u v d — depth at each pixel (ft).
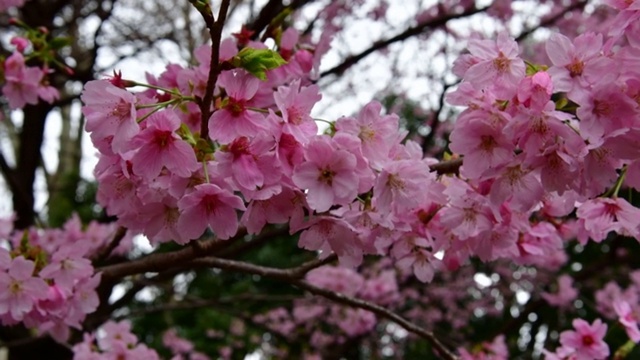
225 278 7.97
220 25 1.67
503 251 2.18
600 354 2.57
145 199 1.81
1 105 5.15
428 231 2.05
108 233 3.87
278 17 2.25
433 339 2.32
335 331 6.69
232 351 7.31
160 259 2.37
